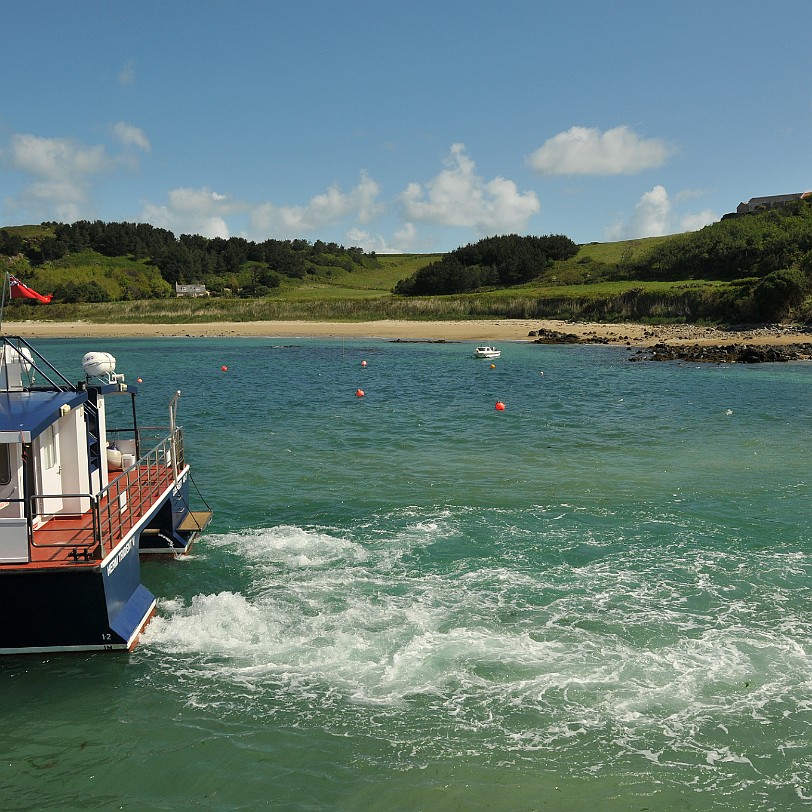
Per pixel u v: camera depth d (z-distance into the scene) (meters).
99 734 9.52
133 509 13.68
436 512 18.83
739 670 10.89
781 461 24.09
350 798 8.30
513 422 32.44
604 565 15.09
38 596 11.16
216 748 9.21
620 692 10.34
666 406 36.78
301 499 20.06
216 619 12.71
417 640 11.92
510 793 8.35
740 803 8.22
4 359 13.70
